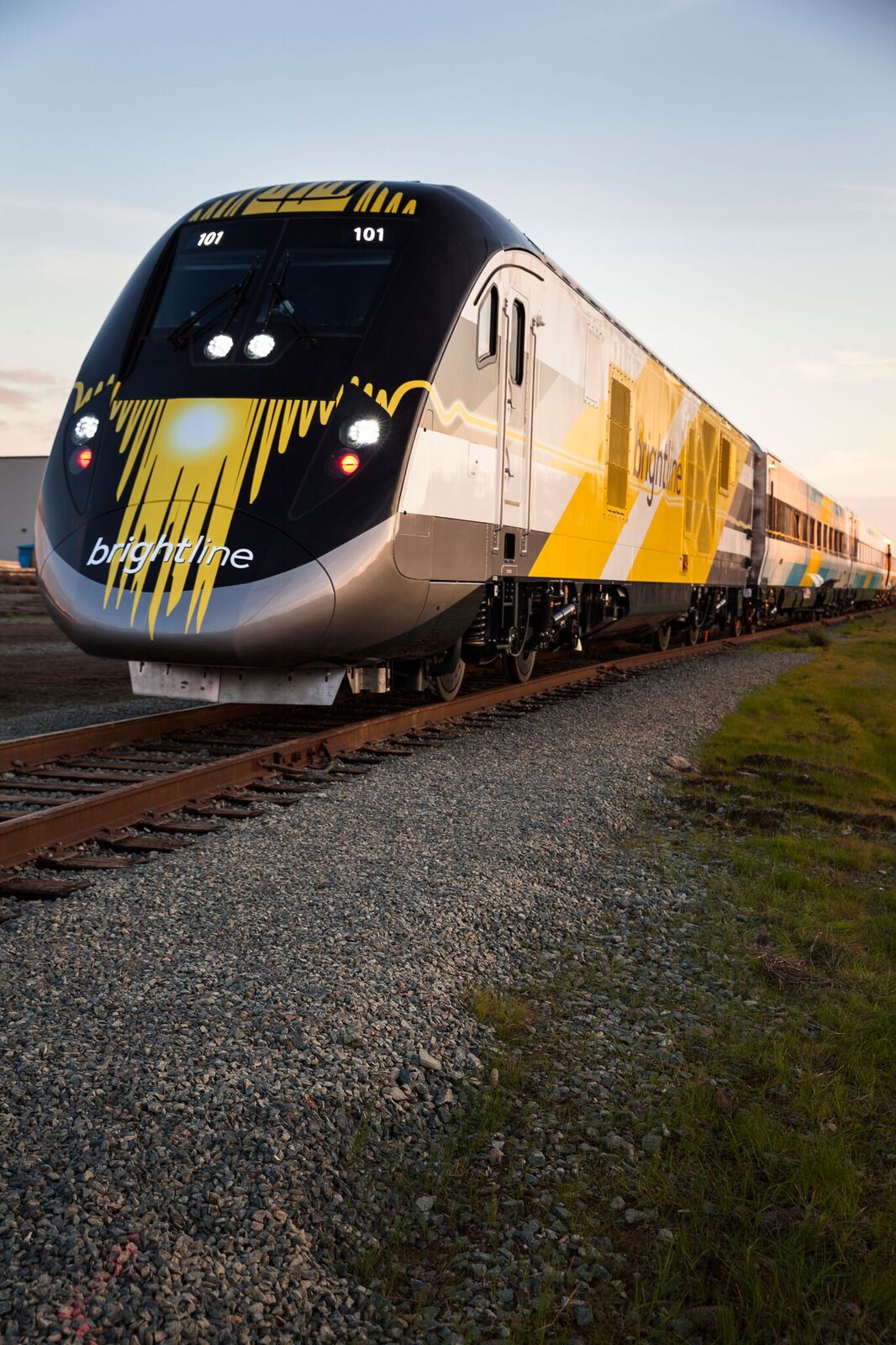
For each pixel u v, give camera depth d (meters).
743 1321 2.23
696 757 8.67
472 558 7.93
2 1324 1.99
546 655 16.95
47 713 9.82
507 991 3.80
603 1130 2.93
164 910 4.23
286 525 6.71
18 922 4.03
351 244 7.61
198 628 6.62
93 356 7.79
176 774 6.07
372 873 4.82
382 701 10.80
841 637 26.83
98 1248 2.20
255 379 7.12
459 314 7.55
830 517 33.72
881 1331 2.23
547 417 9.36
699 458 16.08
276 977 3.56
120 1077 2.84
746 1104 3.08
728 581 19.39
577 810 6.34
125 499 7.00
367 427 6.92
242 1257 2.26
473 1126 2.92
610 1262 2.41
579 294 10.20
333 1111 2.82
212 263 7.79
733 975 4.06
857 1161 2.80
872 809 7.32
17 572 33.44
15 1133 2.57
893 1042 3.46
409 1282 2.32
